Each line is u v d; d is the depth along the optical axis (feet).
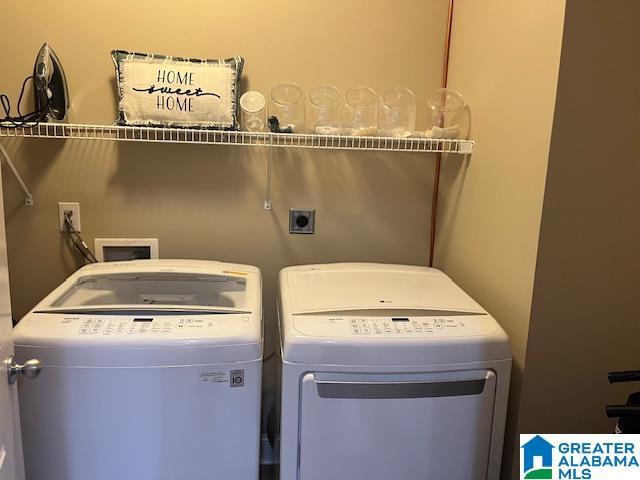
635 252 4.46
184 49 5.79
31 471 4.16
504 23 4.88
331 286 5.18
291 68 5.97
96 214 6.02
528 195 4.48
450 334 4.31
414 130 6.15
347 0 5.93
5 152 5.65
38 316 4.24
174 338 4.05
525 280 4.52
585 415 4.69
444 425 4.40
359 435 4.33
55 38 5.59
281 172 6.21
